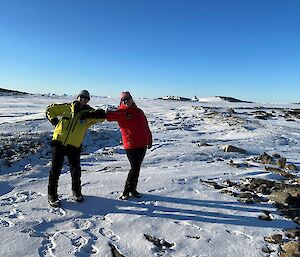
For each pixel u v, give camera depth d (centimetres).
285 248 495
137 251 492
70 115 633
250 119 2114
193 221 585
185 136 1498
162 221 582
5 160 923
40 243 505
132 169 661
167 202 661
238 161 1042
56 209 620
